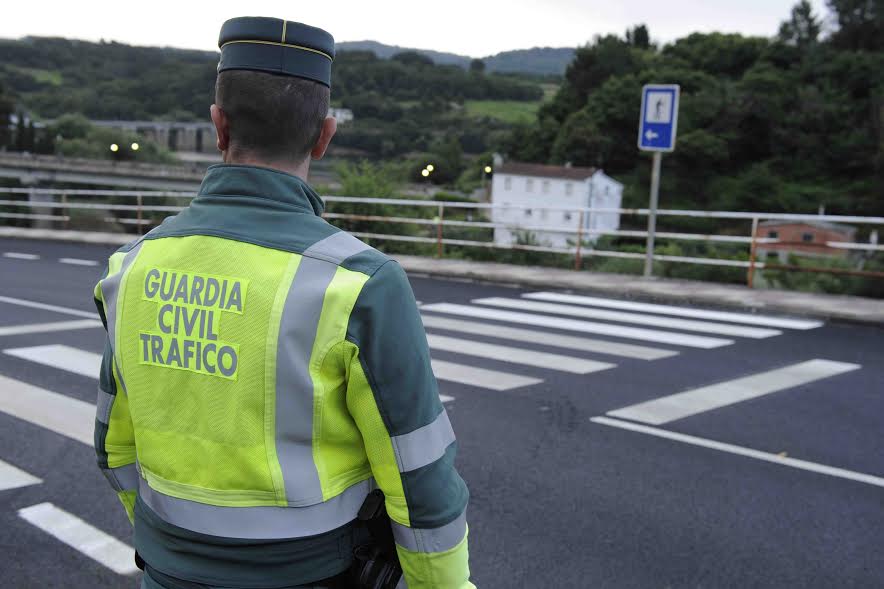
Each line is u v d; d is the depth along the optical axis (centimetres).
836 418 571
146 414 152
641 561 366
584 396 621
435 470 146
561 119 11456
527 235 1564
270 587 146
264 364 140
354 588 152
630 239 8638
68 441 514
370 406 143
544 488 445
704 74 10412
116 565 363
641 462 484
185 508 147
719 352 774
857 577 354
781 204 8825
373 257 147
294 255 144
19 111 13500
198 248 149
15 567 358
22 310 985
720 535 391
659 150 1195
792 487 449
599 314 977
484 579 349
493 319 934
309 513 145
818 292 1129
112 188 7969
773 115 9425
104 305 164
